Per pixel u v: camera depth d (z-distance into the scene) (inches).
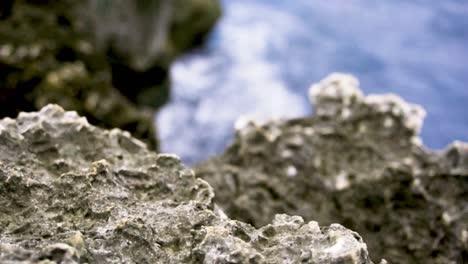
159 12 243.4
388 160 88.8
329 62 361.4
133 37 234.4
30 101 128.0
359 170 88.7
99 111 134.3
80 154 66.6
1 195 59.9
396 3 407.8
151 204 62.4
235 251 54.7
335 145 91.6
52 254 53.1
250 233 59.0
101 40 214.4
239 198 86.2
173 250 58.6
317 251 55.7
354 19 398.9
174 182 65.3
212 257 55.4
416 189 83.3
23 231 58.1
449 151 86.4
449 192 83.4
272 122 94.0
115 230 57.4
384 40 375.2
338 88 96.5
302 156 90.0
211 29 371.9
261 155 90.4
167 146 276.5
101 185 62.3
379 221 83.7
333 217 85.6
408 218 82.8
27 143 65.3
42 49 140.4
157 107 269.9
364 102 94.4
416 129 92.2
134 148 68.6
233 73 344.8
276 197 87.2
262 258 54.9
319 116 94.9
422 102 323.0
